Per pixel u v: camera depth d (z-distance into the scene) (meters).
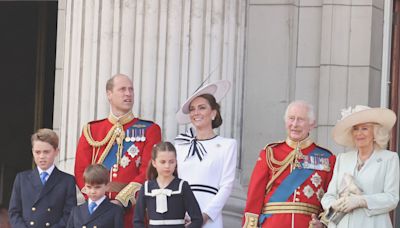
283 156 40.69
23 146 67.69
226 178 41.16
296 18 49.75
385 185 39.09
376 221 38.88
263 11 49.81
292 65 49.62
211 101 41.78
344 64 49.22
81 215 39.88
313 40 49.62
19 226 41.28
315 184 40.41
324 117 49.12
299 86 49.56
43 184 41.56
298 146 40.78
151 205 39.47
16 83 68.25
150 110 46.56
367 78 49.06
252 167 49.22
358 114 39.31
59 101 51.44
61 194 41.62
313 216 39.94
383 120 39.31
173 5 46.88
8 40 68.50
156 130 42.75
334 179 39.75
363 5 49.31
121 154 42.34
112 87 42.72
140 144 42.47
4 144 67.88
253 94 49.62
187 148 41.53
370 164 39.31
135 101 46.66
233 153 41.44
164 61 46.75
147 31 46.88
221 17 47.28
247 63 49.72
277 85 49.56
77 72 47.62
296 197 40.28
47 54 68.06
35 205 41.41
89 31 47.44
